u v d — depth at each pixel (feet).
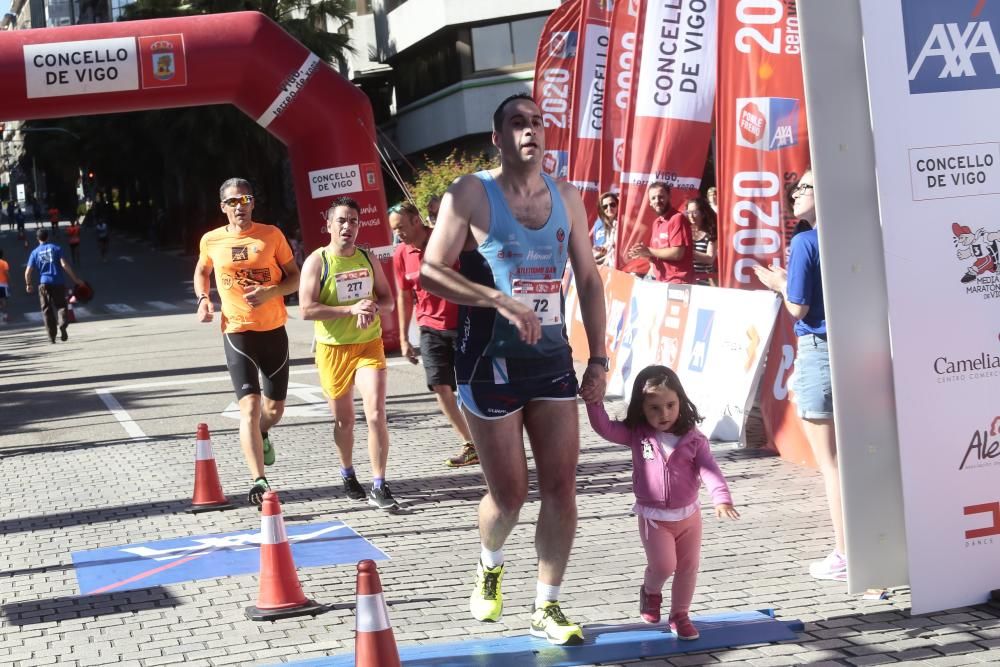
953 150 17.34
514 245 15.93
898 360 17.17
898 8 17.13
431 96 134.92
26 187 361.30
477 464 31.48
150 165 193.88
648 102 38.96
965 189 17.39
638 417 16.79
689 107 38.88
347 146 61.62
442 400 30.76
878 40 17.04
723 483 16.30
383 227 62.85
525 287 15.98
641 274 41.57
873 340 17.38
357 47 155.33
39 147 230.48
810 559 20.98
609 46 45.44
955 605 17.52
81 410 48.19
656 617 17.42
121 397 51.57
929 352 17.26
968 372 17.44
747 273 32.55
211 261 27.66
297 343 72.64
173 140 144.25
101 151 199.72
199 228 185.06
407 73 143.43
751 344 31.27
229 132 140.15
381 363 27.07
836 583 19.45
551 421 16.33
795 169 31.58
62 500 29.89
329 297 26.50
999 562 17.66
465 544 23.44
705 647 16.46
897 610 17.78
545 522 16.57
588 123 49.67
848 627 17.13
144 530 26.02
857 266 17.29
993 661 15.43
